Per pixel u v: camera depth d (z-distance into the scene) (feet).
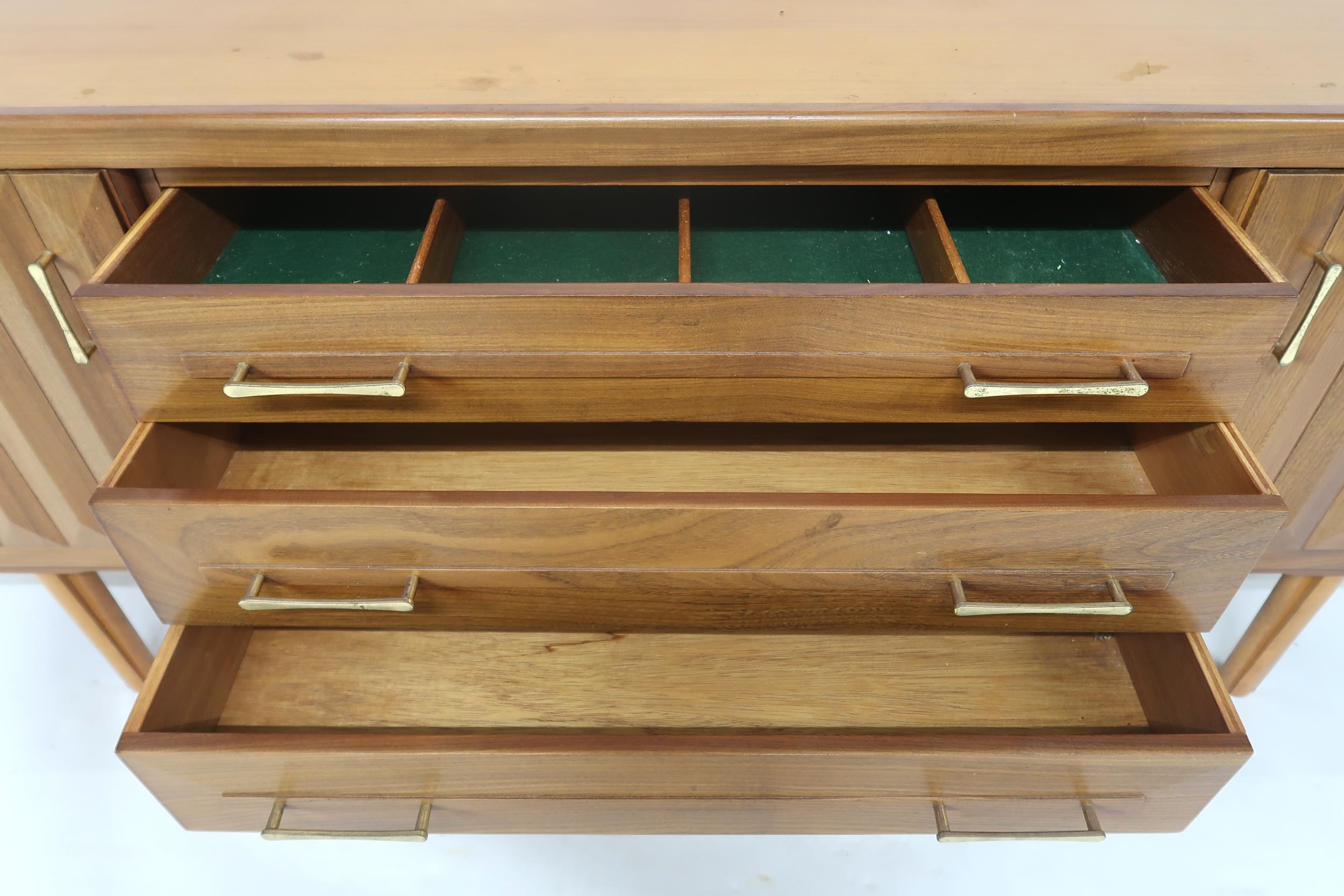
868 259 3.20
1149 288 2.45
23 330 3.04
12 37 3.07
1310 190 2.73
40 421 3.27
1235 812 3.81
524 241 3.28
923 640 3.28
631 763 2.63
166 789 2.73
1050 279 3.00
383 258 3.14
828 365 2.61
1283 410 3.23
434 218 2.93
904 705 3.12
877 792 2.76
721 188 3.45
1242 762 2.59
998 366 2.60
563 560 2.68
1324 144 2.59
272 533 2.63
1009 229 3.22
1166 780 2.68
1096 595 2.78
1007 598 2.78
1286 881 3.60
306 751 2.60
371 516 2.57
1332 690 4.28
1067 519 2.53
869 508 2.50
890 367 2.61
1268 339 2.52
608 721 3.08
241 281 3.01
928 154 2.62
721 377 2.64
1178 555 2.63
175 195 2.81
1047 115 2.54
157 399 2.73
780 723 3.08
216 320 2.50
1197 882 3.61
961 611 2.68
